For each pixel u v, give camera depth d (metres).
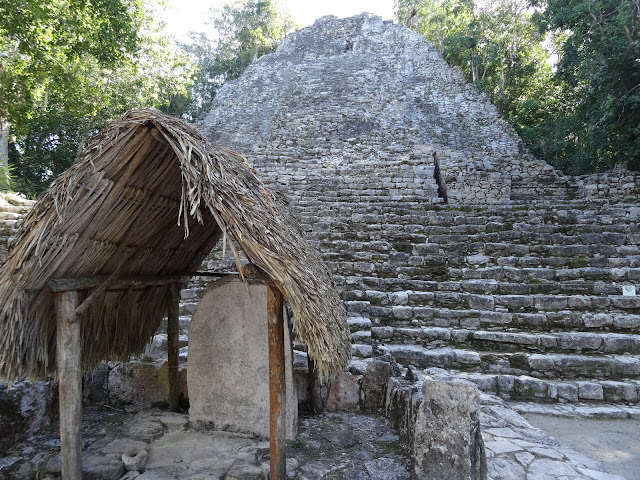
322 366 2.60
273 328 2.76
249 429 3.64
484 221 9.95
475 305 6.99
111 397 4.43
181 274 4.09
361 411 4.21
